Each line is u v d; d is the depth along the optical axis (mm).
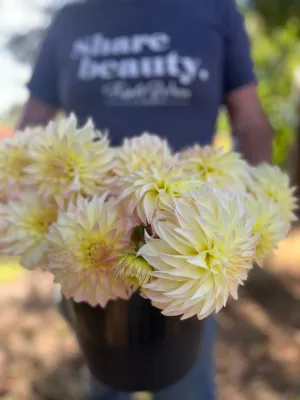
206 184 365
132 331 455
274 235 428
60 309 637
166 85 740
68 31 796
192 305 343
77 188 406
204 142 759
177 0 753
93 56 767
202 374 693
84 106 779
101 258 379
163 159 424
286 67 2438
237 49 761
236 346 1348
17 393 1152
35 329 1435
